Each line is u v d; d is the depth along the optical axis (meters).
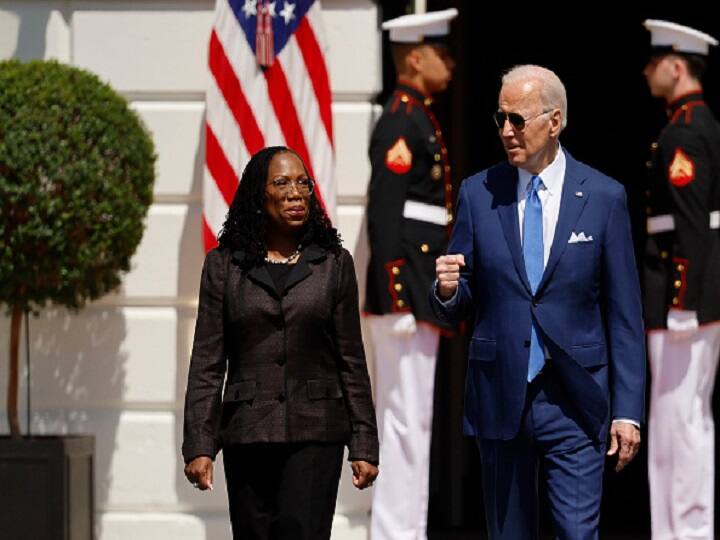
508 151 14.95
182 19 21.08
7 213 18.31
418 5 21.25
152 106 21.08
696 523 19.72
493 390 15.00
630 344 14.91
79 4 21.16
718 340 19.66
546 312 14.84
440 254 19.64
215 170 20.22
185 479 20.97
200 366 14.73
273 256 14.91
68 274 18.62
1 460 18.67
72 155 18.41
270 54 20.23
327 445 14.55
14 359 19.16
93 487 19.64
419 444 19.86
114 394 21.02
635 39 25.02
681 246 19.30
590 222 14.94
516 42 25.31
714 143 19.41
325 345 14.75
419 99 19.78
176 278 21.03
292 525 14.39
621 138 25.02
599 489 14.84
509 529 15.07
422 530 20.00
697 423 19.66
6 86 18.45
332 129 20.38
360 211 20.92
